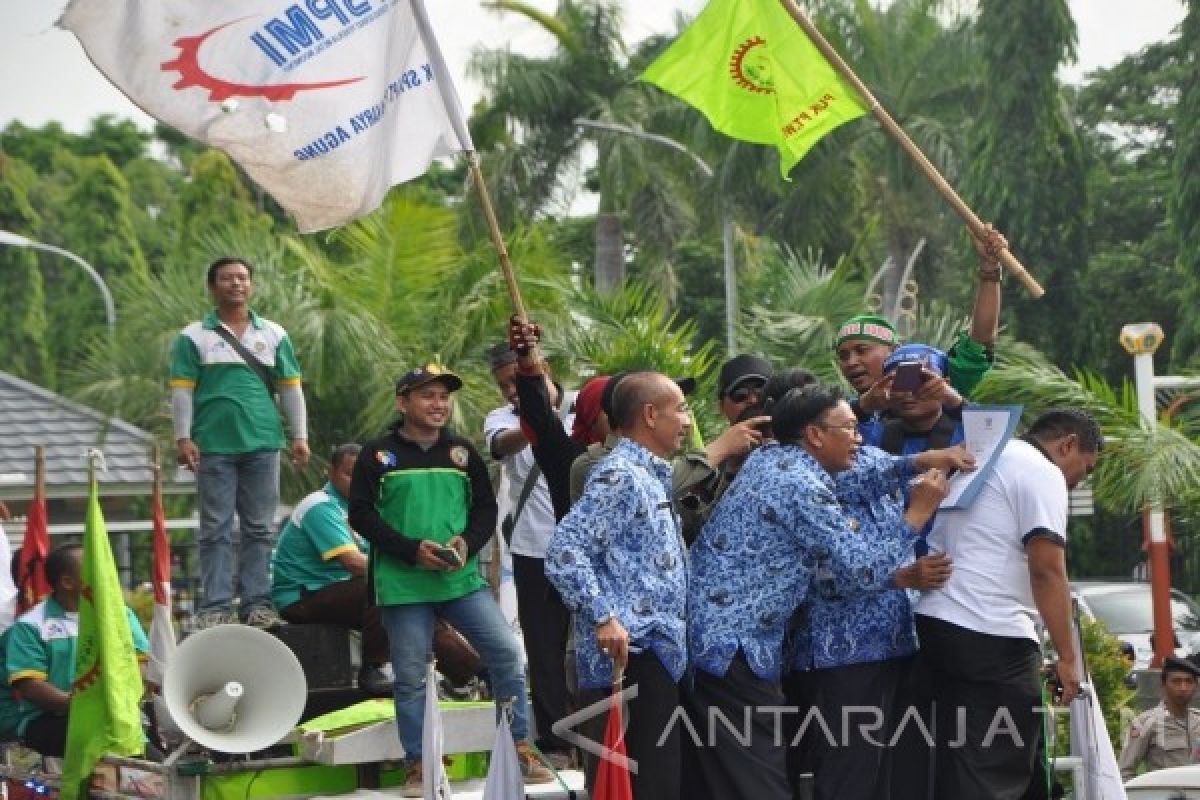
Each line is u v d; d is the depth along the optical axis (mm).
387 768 11055
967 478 9305
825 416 9125
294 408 13961
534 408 10172
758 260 45656
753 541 9109
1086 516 45312
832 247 46938
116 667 11094
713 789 9047
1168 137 57562
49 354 62594
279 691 10812
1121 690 18438
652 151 46594
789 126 11539
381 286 28609
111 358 28344
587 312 24781
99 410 28656
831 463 9148
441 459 10820
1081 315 48250
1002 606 9266
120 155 76250
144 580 36250
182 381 13602
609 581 8859
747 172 43875
